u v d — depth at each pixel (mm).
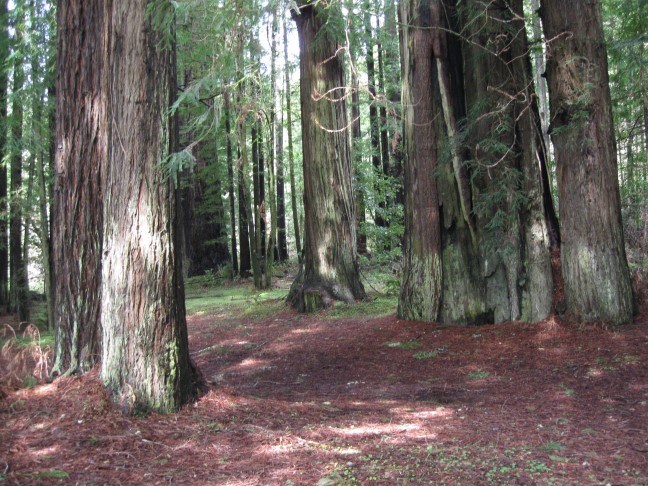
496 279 8719
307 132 12891
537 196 8352
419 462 3791
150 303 4621
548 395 5602
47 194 12703
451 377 6758
